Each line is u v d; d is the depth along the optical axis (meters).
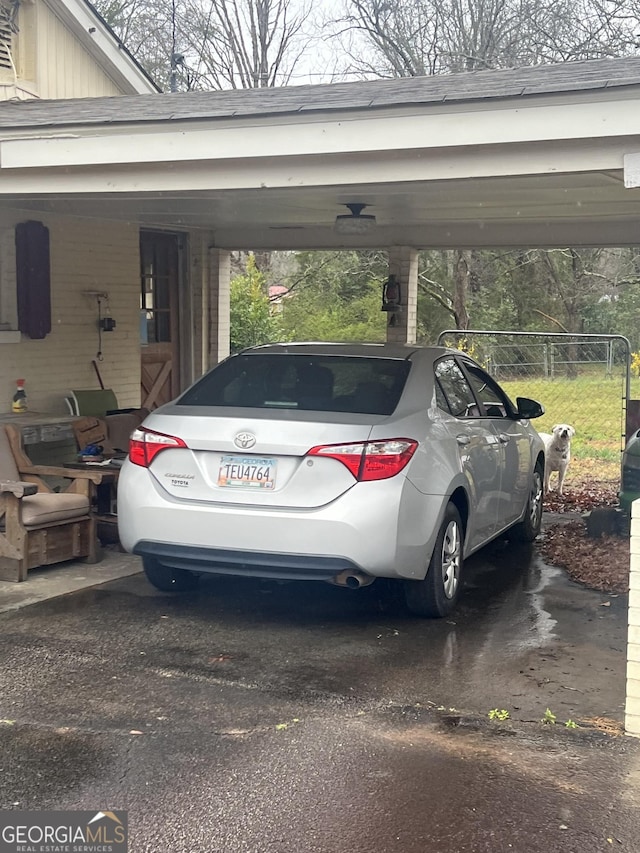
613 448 14.59
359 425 5.40
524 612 6.16
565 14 21.25
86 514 7.06
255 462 5.42
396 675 4.95
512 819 3.49
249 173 5.79
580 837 3.38
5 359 9.30
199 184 5.97
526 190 6.70
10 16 10.25
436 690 4.75
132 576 6.82
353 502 5.26
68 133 6.09
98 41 11.23
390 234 11.39
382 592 6.54
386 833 3.40
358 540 5.24
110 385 10.70
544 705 4.58
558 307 28.11
